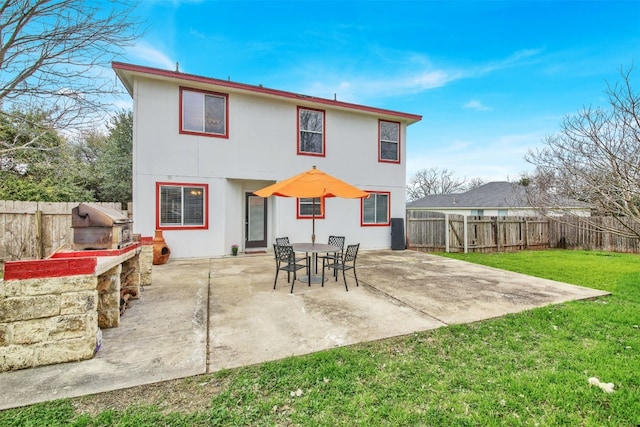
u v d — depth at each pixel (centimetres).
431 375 250
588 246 1147
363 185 1075
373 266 751
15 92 584
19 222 696
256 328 347
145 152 786
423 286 547
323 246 595
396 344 308
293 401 215
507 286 548
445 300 461
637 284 573
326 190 495
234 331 338
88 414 197
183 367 258
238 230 923
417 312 405
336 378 244
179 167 820
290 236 972
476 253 1064
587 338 324
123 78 792
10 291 246
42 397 213
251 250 958
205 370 254
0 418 190
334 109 1020
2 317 245
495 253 1066
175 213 820
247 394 222
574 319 375
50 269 256
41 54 577
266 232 989
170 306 423
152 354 281
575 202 611
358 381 241
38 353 254
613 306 428
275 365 261
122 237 380
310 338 321
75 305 264
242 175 894
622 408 207
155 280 579
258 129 915
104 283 342
